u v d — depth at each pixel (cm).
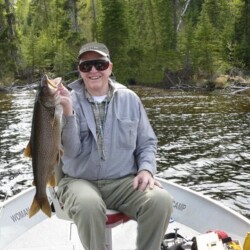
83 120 374
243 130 1512
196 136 1427
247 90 2953
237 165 1067
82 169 372
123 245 440
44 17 6125
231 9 5091
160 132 1516
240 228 438
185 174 1003
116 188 370
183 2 5406
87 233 328
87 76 378
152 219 339
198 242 360
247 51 3812
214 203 480
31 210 320
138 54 4069
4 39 4344
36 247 445
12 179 1000
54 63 4291
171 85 3647
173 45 4459
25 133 1529
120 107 382
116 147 374
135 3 4769
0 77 3969
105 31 4159
